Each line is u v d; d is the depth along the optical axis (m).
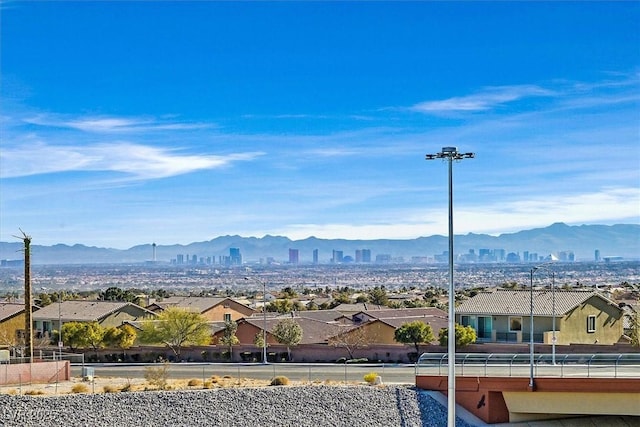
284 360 86.31
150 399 57.88
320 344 89.00
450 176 50.59
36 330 110.62
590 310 86.25
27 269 70.81
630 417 60.34
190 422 55.91
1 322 109.38
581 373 59.03
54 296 175.75
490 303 88.62
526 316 84.62
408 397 60.25
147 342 92.19
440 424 57.84
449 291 50.41
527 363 63.16
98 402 56.84
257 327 97.31
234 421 56.47
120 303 113.94
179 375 70.88
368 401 59.66
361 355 84.38
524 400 58.69
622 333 90.19
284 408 58.34
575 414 59.09
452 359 50.16
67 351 91.56
